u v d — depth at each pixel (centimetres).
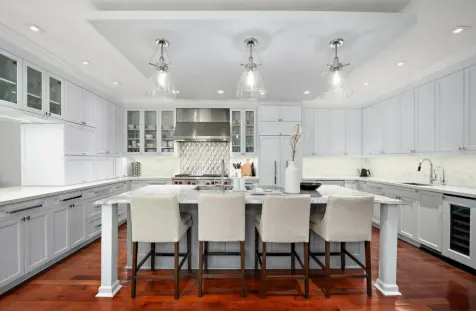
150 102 521
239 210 216
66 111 338
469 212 265
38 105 292
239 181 265
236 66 287
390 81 389
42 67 295
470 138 287
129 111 529
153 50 244
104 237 227
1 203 212
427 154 352
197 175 521
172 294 228
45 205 265
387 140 445
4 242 218
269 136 507
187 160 549
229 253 264
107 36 218
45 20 216
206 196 214
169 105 525
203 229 219
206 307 209
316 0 191
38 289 234
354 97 492
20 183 333
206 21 195
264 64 281
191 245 272
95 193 362
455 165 345
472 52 279
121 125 509
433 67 328
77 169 362
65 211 298
